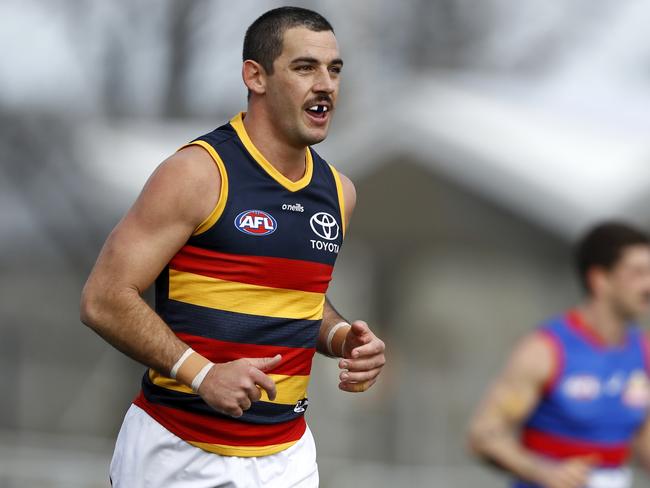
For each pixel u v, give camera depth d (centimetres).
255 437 1170
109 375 5500
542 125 4978
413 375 4706
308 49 1130
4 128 5222
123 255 1095
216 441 1156
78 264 5078
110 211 5009
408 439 4528
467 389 4669
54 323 5816
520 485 1962
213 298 1131
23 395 5644
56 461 3462
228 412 1073
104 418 5409
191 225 1112
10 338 5734
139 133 5644
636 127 5053
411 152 4622
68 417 5503
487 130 4747
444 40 8238
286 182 1157
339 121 6956
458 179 4625
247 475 1168
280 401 1178
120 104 5981
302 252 1161
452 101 4903
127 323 1086
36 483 3394
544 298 4888
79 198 5031
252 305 1140
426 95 4844
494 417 1912
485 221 4688
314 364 4766
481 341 4922
